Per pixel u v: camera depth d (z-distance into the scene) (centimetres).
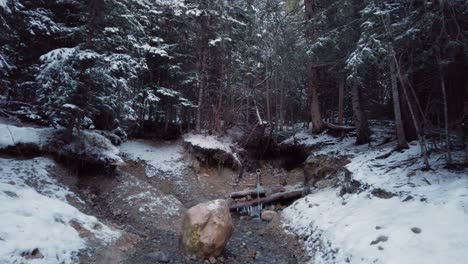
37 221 620
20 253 525
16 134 959
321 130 1683
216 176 1412
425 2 787
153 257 699
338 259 610
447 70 880
